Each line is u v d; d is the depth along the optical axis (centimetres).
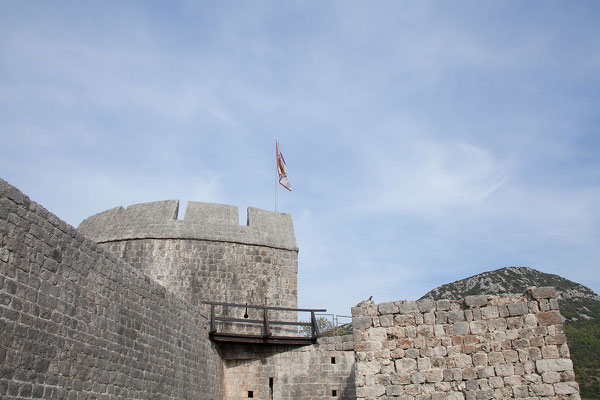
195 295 2584
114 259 1477
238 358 2434
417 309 1526
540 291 1449
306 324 2450
